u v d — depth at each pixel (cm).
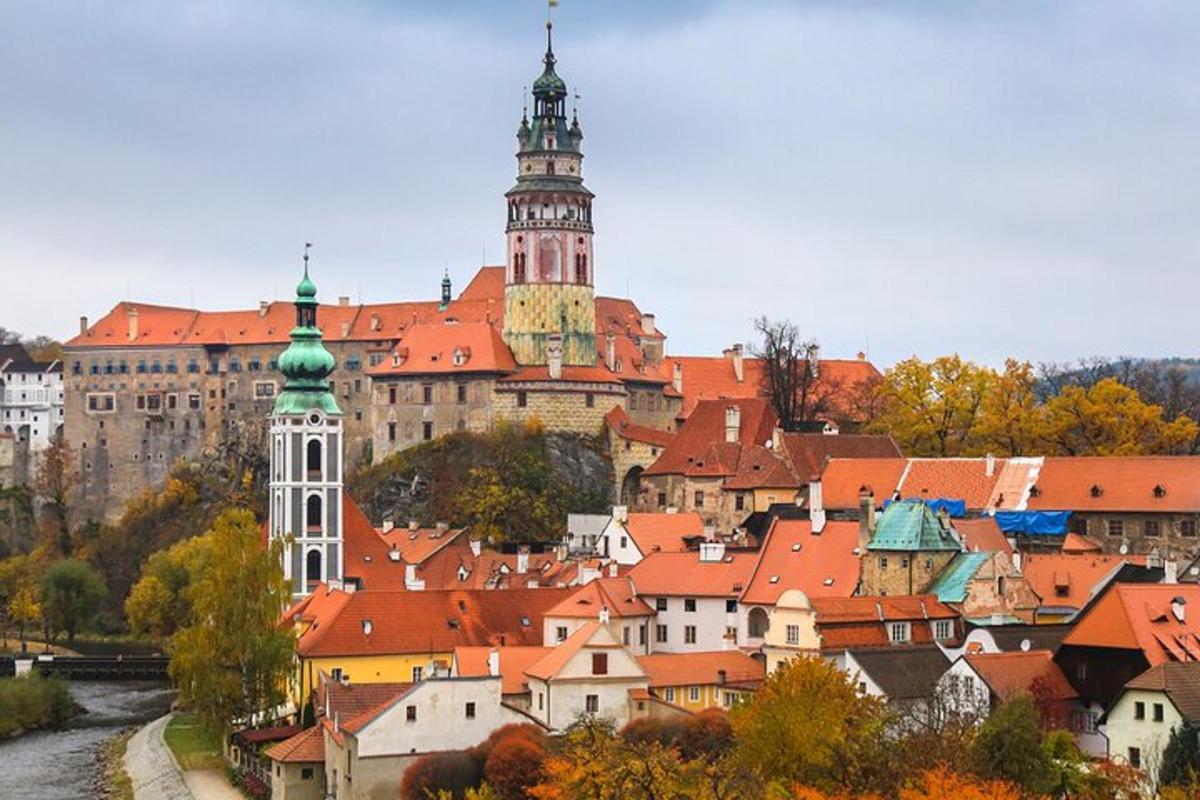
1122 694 16025
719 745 16762
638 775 13875
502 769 16125
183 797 19675
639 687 18488
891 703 16812
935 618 19875
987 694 16675
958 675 16825
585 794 13862
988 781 13788
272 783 18688
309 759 18338
